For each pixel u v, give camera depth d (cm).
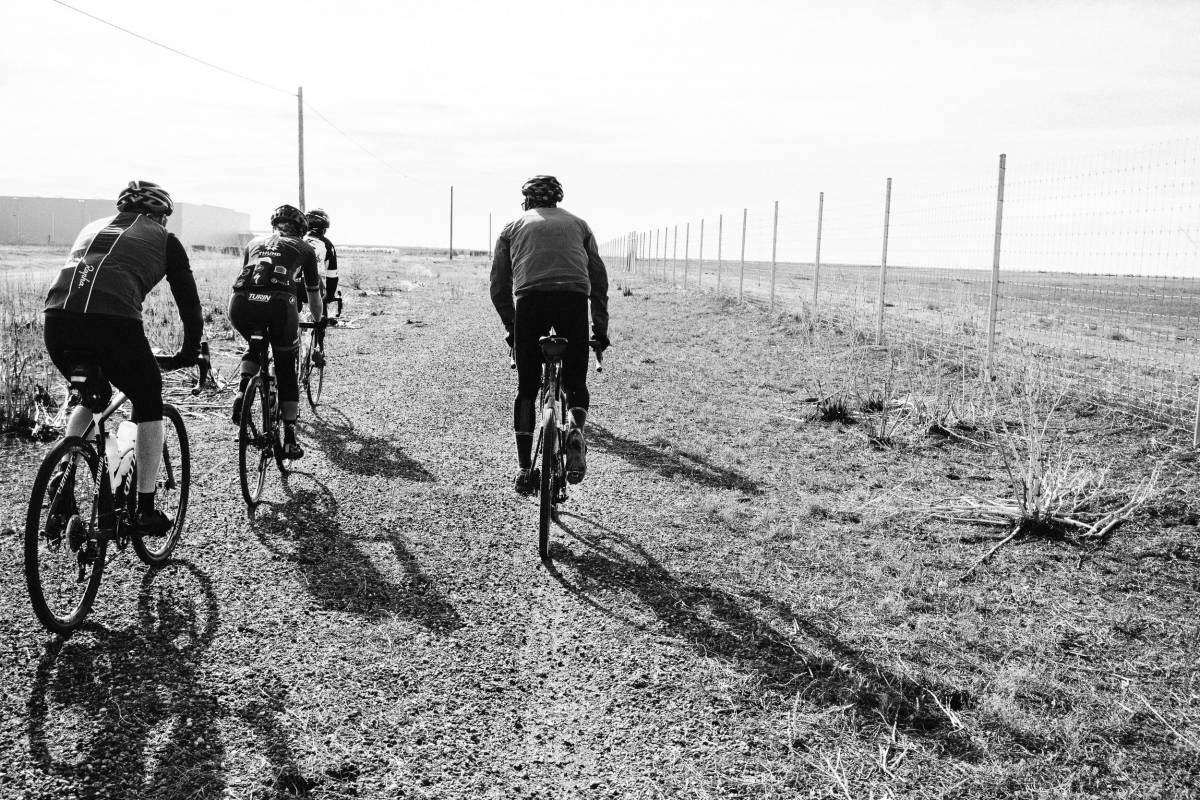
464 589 422
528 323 472
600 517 535
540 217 486
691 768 286
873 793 274
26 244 7131
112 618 371
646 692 332
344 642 363
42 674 322
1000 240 916
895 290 2627
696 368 1120
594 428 786
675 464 667
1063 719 312
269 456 555
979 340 1191
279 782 271
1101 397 821
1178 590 427
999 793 273
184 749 284
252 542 469
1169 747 297
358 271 3200
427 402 890
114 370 369
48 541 345
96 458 369
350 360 1159
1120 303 1800
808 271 6519
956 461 680
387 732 301
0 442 655
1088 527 504
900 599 416
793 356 1201
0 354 934
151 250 378
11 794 256
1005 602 415
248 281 542
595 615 397
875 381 975
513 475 629
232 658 344
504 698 326
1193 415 743
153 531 397
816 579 441
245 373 537
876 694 330
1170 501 543
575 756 292
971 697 329
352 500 553
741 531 513
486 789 273
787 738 303
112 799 258
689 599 415
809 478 631
